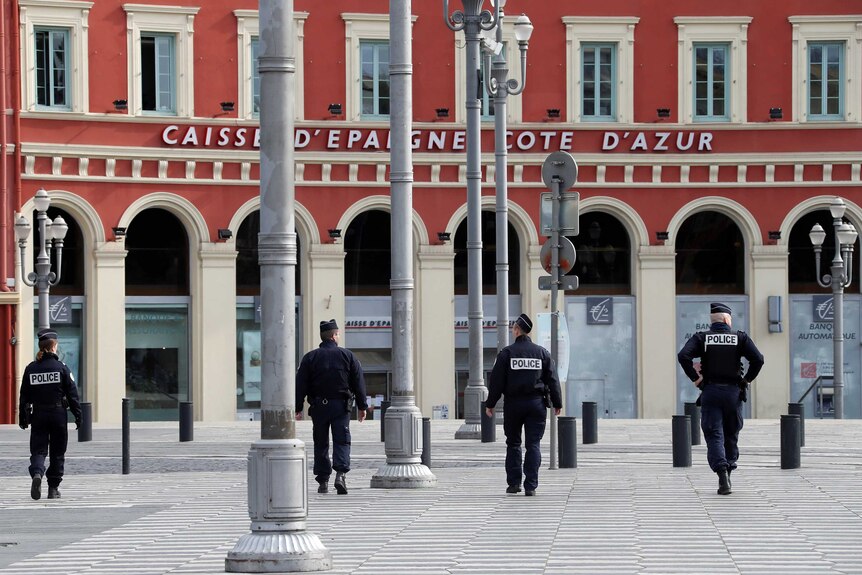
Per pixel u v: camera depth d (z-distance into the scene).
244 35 66.81
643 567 19.00
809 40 70.25
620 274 70.94
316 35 67.62
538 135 69.38
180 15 65.94
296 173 67.44
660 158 69.69
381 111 68.56
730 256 71.31
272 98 19.06
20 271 63.38
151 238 66.94
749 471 35.31
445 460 39.91
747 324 70.62
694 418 45.50
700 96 70.25
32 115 63.69
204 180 66.31
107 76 65.00
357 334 69.19
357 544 21.78
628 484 31.44
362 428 57.97
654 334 70.00
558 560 19.75
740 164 70.00
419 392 68.56
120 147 64.94
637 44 69.81
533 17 69.38
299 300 68.06
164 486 33.62
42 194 56.03
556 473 34.84
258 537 19.03
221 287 66.62
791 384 70.62
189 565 19.98
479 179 46.59
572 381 69.94
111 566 20.06
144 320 66.50
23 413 30.61
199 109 66.31
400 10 30.62
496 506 26.88
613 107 70.00
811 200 70.25
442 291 68.75
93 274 64.88
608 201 69.69
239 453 44.81
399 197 30.66
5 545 22.75
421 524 24.20
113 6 65.06
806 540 21.67
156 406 66.62
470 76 45.50
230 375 66.81
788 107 70.19
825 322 70.88
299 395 29.77
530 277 69.38
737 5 70.00
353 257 69.38
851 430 54.00
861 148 70.31
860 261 70.81
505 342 48.31
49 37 64.38
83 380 65.38
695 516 24.92
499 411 53.47
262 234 19.14
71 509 28.58
